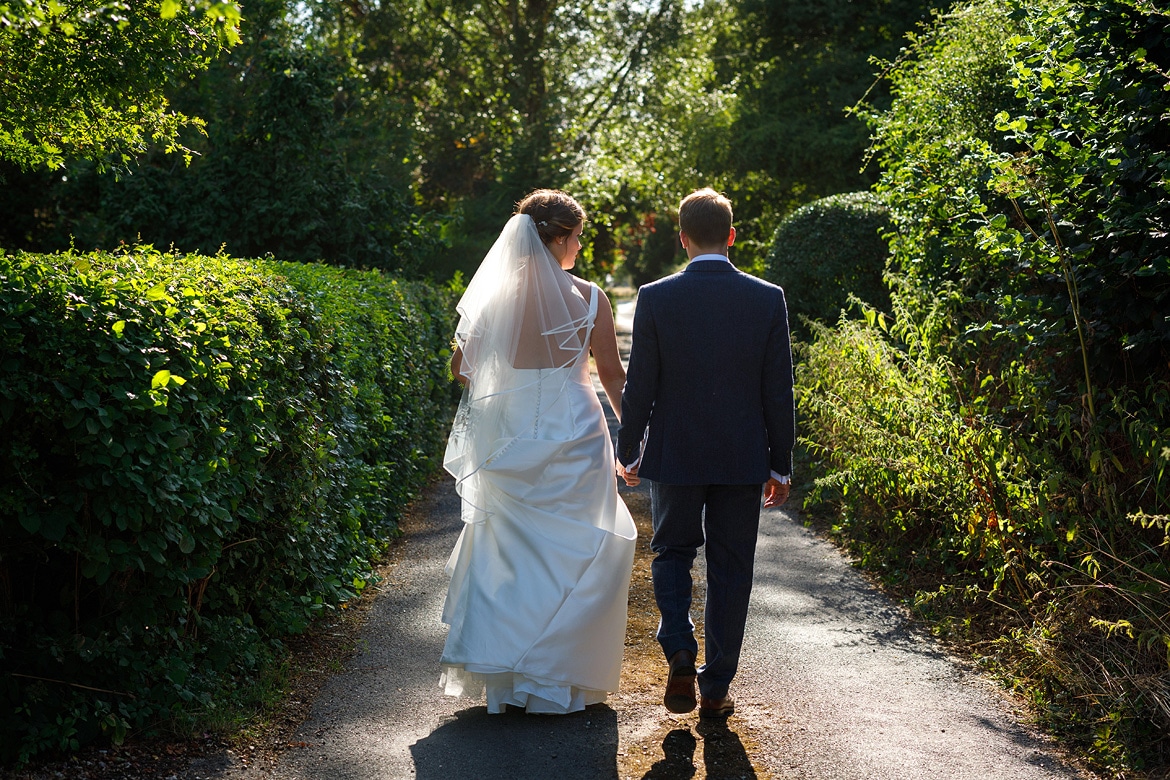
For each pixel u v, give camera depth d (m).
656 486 3.35
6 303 2.74
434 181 19.31
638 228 28.02
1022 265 4.24
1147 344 3.86
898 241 6.73
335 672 3.83
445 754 3.11
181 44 3.76
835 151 18.75
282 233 11.59
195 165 11.88
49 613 3.07
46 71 3.65
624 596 3.51
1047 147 4.37
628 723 3.36
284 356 4.14
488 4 22.94
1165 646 3.21
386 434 6.41
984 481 4.35
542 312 3.43
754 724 3.32
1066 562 3.97
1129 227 3.79
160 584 3.15
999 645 3.88
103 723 2.92
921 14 16.95
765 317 3.26
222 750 3.06
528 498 3.43
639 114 24.47
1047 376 4.28
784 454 3.30
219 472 3.38
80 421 2.81
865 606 4.58
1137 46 4.14
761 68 21.42
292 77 11.28
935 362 5.29
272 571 4.06
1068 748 3.11
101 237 11.66
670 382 3.27
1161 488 3.57
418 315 8.26
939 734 3.22
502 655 3.32
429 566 5.38
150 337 3.01
